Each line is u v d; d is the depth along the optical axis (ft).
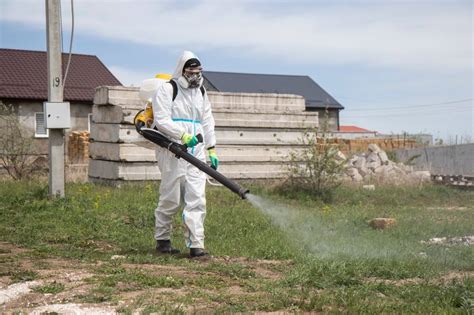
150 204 37.04
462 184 65.82
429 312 15.46
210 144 24.58
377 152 75.56
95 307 15.76
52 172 37.78
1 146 61.21
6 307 16.01
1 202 36.42
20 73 107.96
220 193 47.83
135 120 24.79
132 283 18.17
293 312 15.62
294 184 52.80
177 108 23.72
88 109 106.93
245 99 55.88
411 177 66.69
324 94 174.81
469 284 18.12
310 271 19.88
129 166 49.39
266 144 55.77
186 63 23.68
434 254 24.57
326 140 53.16
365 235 30.81
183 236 29.07
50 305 15.94
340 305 16.38
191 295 16.88
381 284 18.60
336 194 53.01
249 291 17.88
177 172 23.65
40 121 102.63
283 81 175.63
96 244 26.37
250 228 31.71
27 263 21.56
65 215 32.86
